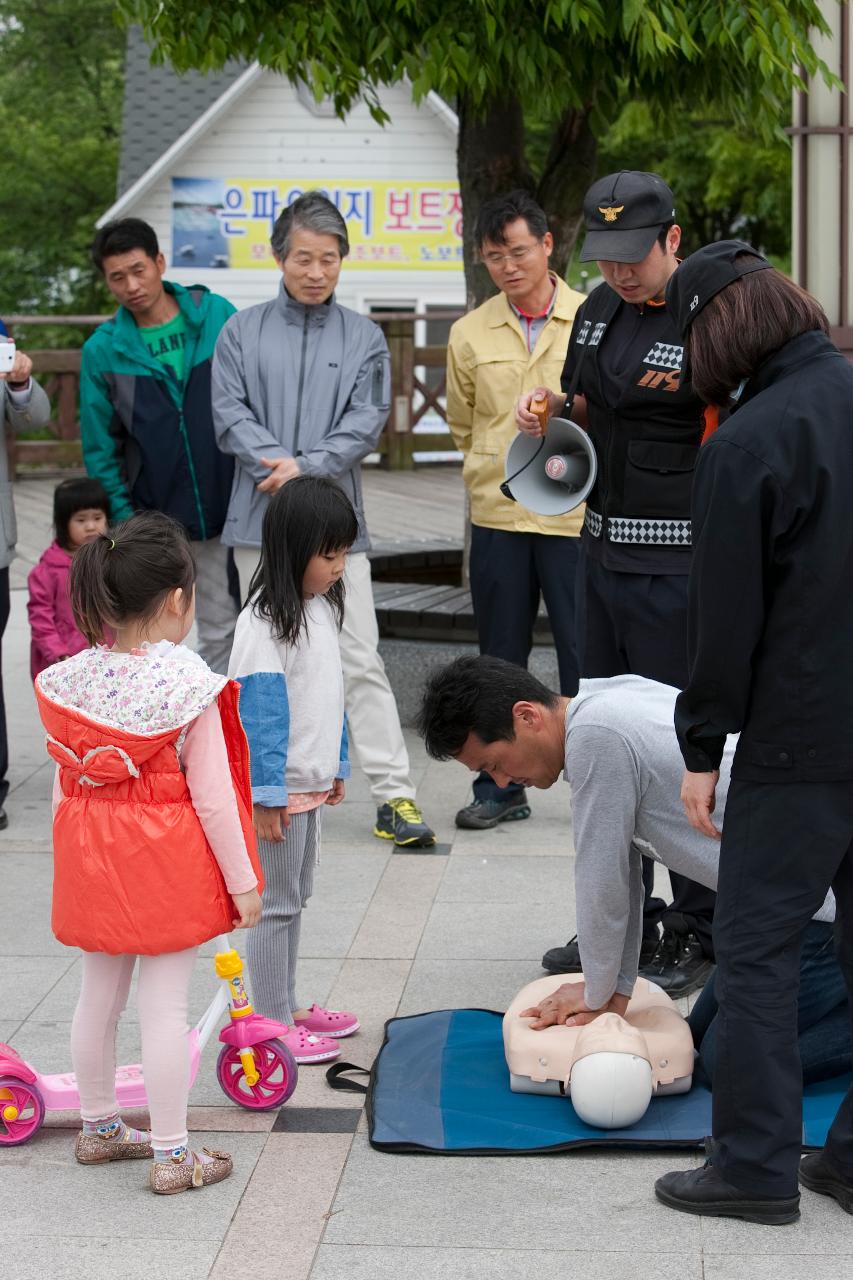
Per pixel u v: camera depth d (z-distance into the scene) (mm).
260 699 3736
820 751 2955
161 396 6012
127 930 3191
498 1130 3473
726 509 2883
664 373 4254
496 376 5777
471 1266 2961
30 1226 3137
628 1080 3393
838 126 7949
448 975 4391
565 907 4902
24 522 13289
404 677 6996
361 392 5594
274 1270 2961
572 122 7301
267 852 3848
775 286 2980
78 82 30297
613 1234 3064
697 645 2973
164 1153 3268
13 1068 3441
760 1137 3055
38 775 6562
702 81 6770
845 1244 3014
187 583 3287
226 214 21031
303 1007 4145
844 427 2902
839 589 2904
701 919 4332
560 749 3572
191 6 6438
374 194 20953
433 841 5488
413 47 6258
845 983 3178
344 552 3846
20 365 5711
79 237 27328
